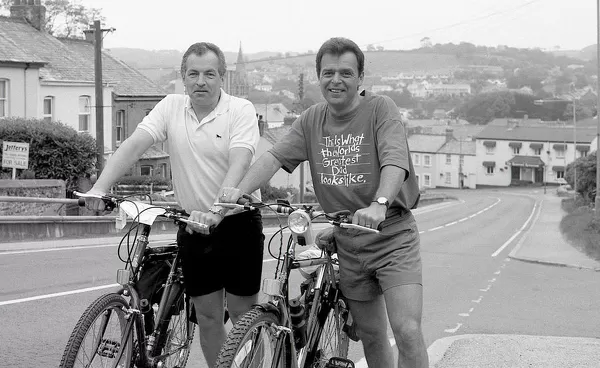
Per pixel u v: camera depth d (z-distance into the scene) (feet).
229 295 16.30
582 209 152.46
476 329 30.81
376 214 13.35
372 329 16.22
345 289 15.80
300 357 14.90
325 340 16.42
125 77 135.33
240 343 12.71
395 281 14.79
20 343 23.50
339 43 14.82
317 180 15.64
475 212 182.09
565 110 553.23
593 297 42.93
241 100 16.67
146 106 134.72
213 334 16.51
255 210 15.72
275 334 13.62
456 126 481.46
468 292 43.11
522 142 389.39
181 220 14.67
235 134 16.26
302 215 13.44
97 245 52.06
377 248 15.01
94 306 13.83
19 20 122.72
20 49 102.01
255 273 16.19
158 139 16.56
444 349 24.18
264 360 13.60
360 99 15.16
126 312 14.53
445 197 267.18
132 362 14.76
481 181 398.83
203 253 15.62
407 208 15.06
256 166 15.49
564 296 43.04
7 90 98.53
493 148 395.14
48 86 106.22
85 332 13.58
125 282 14.79
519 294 43.34
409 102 647.97
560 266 64.59
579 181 183.52
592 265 62.85
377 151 15.02
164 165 135.33
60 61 116.16
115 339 14.48
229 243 15.72
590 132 383.45
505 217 160.66
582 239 84.99
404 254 14.92
